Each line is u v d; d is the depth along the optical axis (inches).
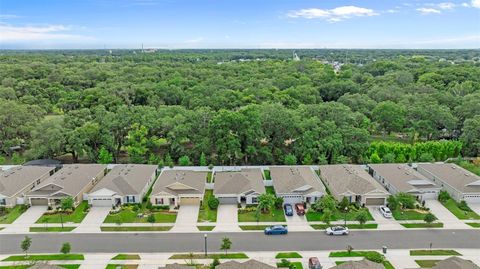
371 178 2167.8
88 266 1433.3
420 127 2970.0
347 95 3676.2
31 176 2190.0
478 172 2364.7
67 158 2785.4
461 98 3400.6
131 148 2536.9
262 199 1822.1
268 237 1658.5
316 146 2529.5
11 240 1620.3
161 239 1638.8
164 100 3816.4
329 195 1959.9
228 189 2004.2
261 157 2588.6
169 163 2484.0
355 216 1772.9
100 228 1731.1
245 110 2642.7
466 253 1521.9
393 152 2620.6
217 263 1407.5
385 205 1955.0
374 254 1471.5
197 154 2581.2
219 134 2512.3
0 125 2736.2
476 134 2657.5
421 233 1684.3
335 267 1298.0
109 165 2465.6
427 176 2341.3
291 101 3506.4
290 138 2674.7
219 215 1863.9
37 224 1761.8
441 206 1956.2
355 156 2600.9
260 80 4653.1
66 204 1838.1
